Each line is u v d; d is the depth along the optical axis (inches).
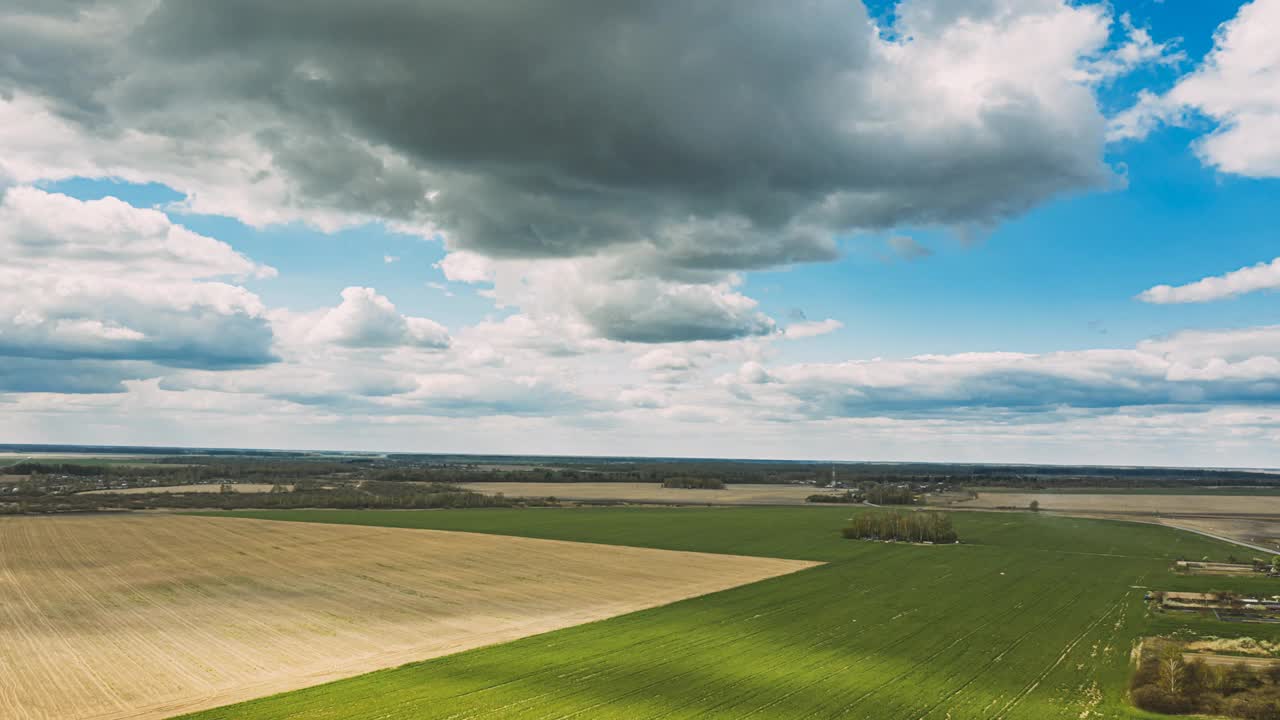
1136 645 2091.5
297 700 1537.9
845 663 1868.8
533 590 2815.0
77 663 1782.7
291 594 2655.0
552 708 1512.1
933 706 1568.7
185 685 1633.9
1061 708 1579.7
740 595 2763.3
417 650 1950.1
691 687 1659.7
